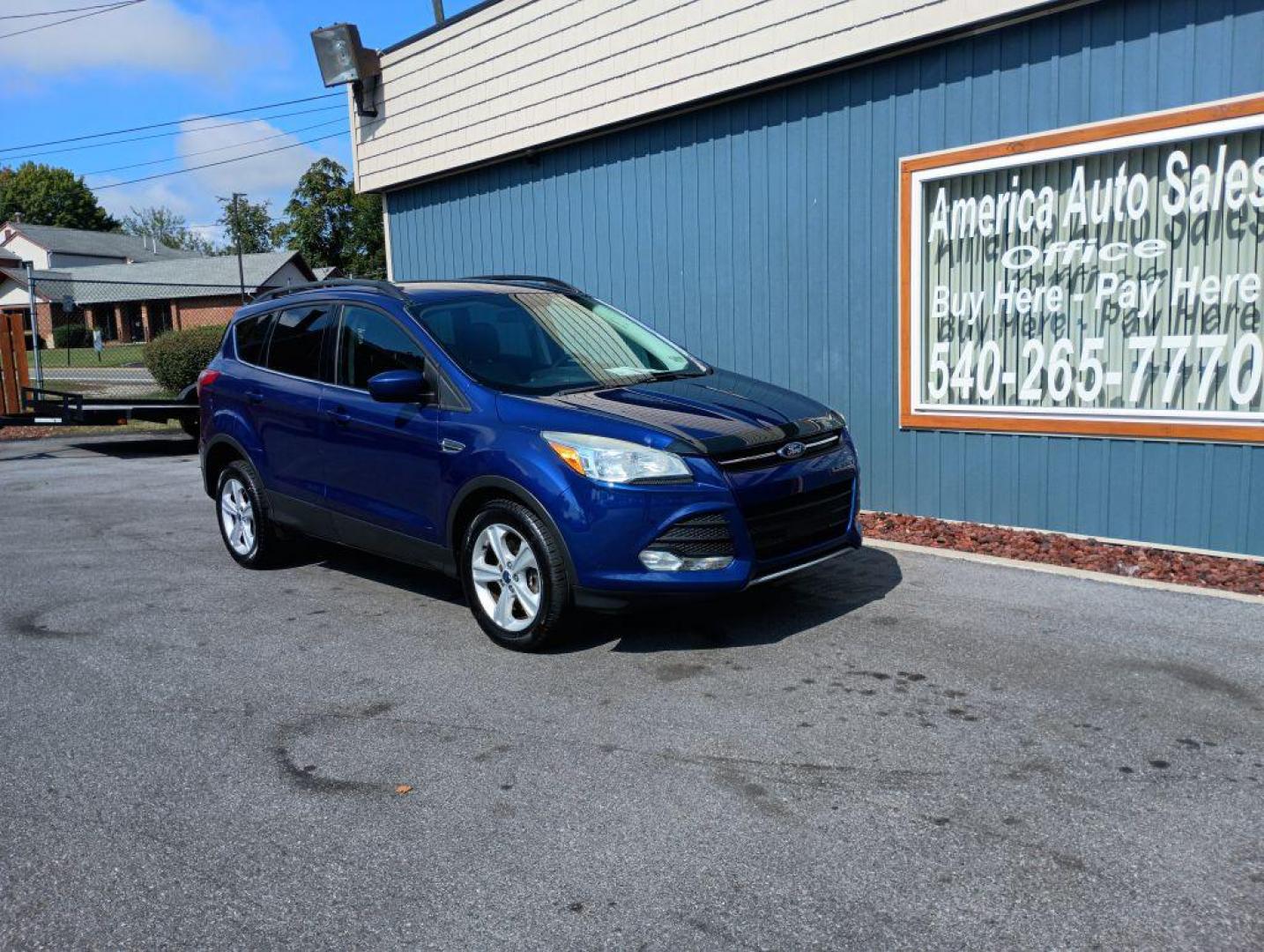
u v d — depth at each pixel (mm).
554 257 10445
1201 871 3084
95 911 3076
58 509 9562
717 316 8938
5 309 52625
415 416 5488
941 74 7195
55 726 4418
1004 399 7320
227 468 7066
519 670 4906
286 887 3166
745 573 4758
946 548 6848
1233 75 5996
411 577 6727
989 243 7234
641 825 3455
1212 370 6395
